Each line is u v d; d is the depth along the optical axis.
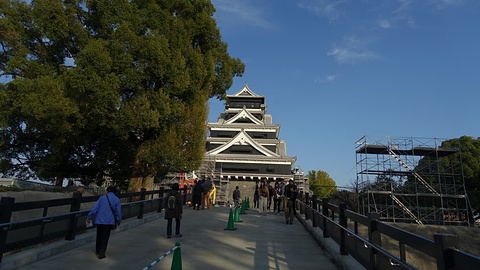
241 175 41.88
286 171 42.84
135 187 18.52
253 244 9.27
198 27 18.66
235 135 46.94
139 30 16.36
